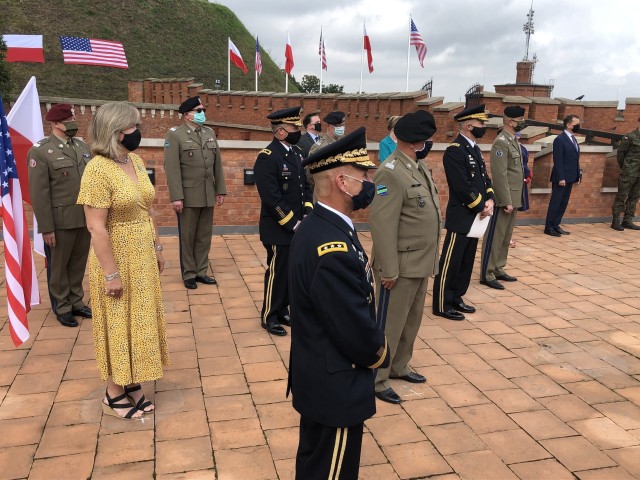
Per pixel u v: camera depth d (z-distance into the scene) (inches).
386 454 125.9
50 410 139.2
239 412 141.0
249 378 159.2
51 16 1314.0
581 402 152.2
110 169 124.3
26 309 172.7
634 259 306.5
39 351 171.8
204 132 233.0
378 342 83.5
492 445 130.6
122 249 128.2
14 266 155.8
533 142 407.2
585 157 391.2
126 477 114.6
